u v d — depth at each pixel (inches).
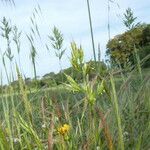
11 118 113.2
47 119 112.3
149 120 115.2
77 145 99.7
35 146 100.1
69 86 89.6
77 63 89.4
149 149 103.8
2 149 90.0
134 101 127.4
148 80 129.8
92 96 90.0
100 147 92.7
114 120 104.7
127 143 108.7
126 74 144.3
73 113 133.9
